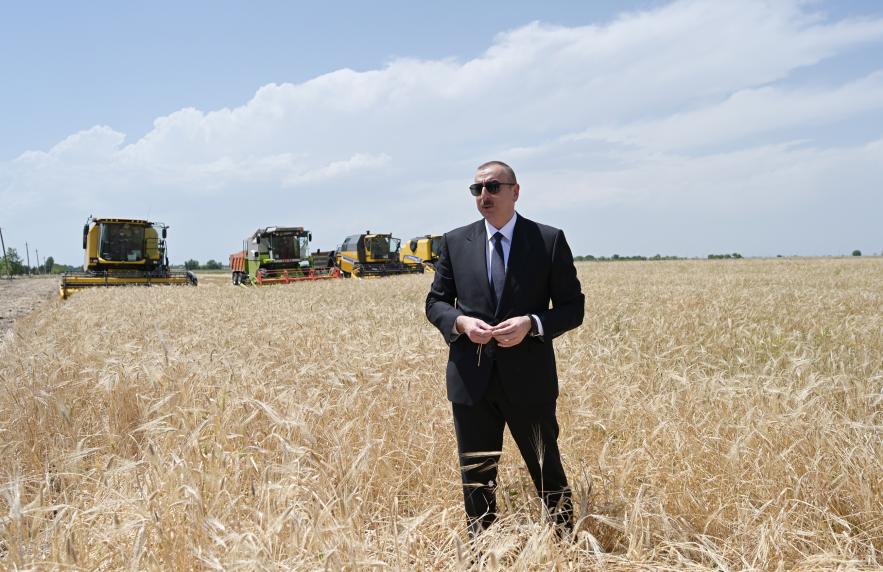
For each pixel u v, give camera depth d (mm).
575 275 2957
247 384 4426
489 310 2855
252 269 30859
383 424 3822
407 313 11438
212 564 1970
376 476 3207
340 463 2838
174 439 3387
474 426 2881
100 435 4000
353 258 35719
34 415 4309
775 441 3316
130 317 10891
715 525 2873
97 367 5543
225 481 2748
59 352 6172
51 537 2324
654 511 2873
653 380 5176
